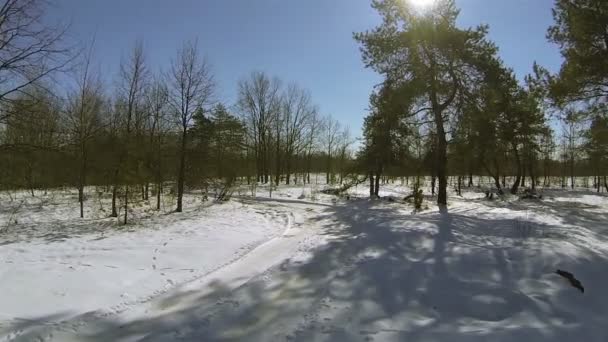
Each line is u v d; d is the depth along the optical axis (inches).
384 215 560.7
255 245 376.8
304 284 241.0
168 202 799.1
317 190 1253.7
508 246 305.7
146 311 201.9
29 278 241.9
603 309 192.7
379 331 170.2
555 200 1015.0
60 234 434.6
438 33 652.1
